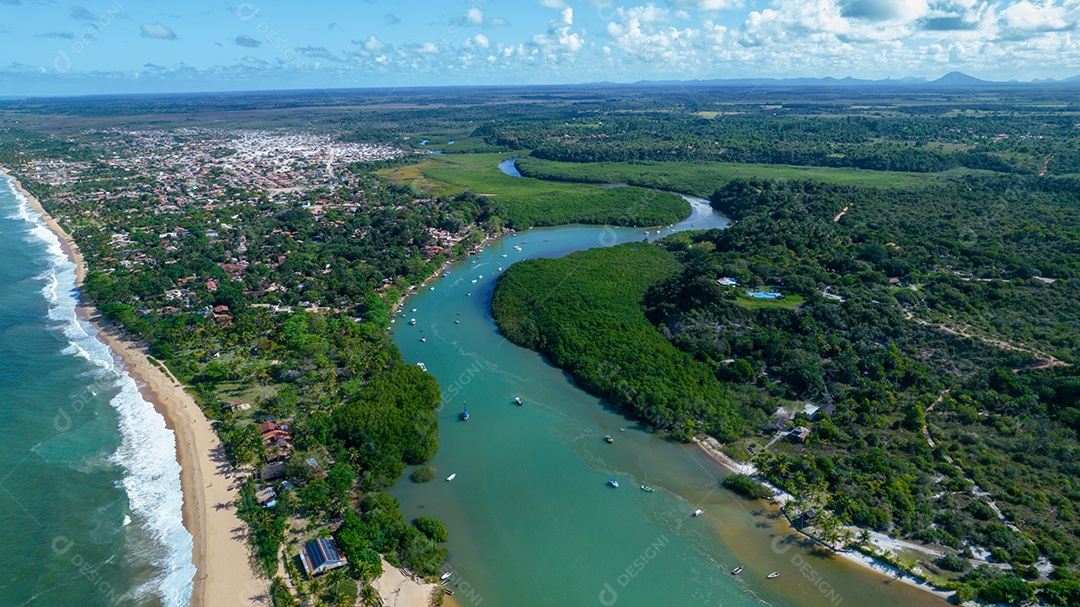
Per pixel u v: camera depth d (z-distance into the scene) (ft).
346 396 406.62
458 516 311.27
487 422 392.47
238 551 282.15
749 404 403.34
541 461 355.15
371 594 253.65
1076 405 361.92
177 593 260.62
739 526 307.58
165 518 303.07
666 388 408.87
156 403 403.13
